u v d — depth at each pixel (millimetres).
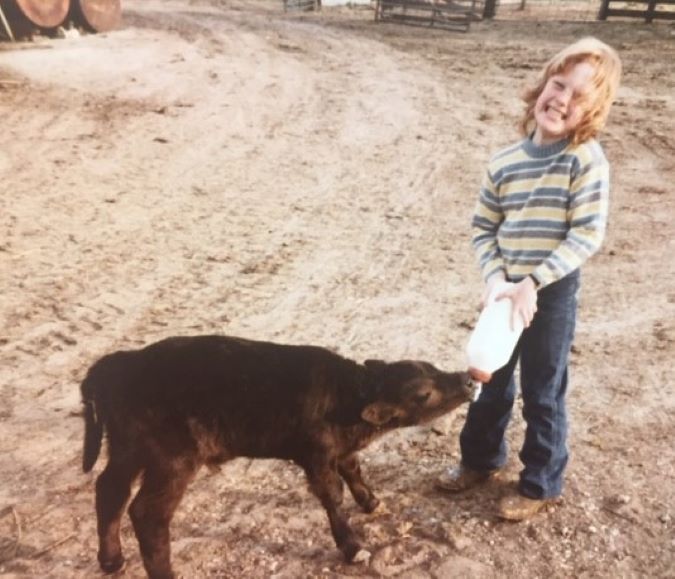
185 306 6426
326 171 10859
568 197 3062
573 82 2928
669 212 8812
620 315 6199
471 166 11070
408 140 12453
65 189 9656
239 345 3246
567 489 3842
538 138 3154
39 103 13906
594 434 4387
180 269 7273
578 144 3020
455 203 9484
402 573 3291
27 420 4605
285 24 26891
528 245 3180
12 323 5996
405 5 26562
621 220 8578
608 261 7422
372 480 4004
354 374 3342
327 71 18219
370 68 18562
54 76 16016
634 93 14648
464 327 6035
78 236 8062
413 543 3469
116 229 8336
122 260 7445
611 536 3496
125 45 20484
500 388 3607
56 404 4801
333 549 3463
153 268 7273
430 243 8117
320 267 7402
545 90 3031
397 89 16188
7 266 7148
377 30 25172
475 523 3600
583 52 2932
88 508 3771
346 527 3350
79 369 5289
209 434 3131
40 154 11094
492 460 3812
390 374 3371
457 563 3336
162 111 13898
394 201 9586
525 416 3541
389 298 6660
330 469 3287
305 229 8523
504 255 3309
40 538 3551
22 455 4223
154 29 24469
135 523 3094
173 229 8414
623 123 12695
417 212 9156
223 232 8367
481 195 3439
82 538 3551
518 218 3201
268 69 18359
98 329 5945
